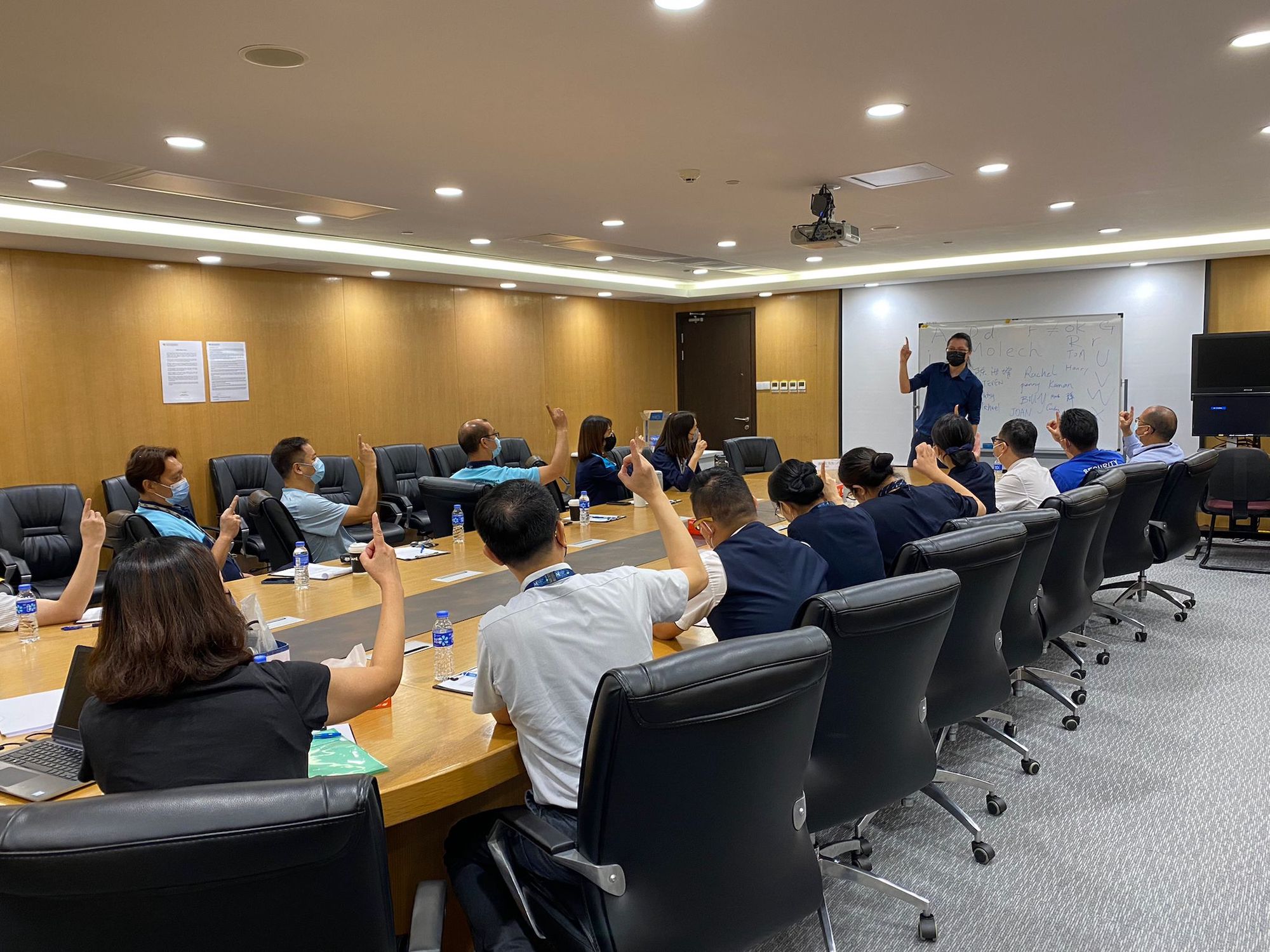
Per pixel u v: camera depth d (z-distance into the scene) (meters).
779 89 3.28
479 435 4.96
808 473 3.00
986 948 2.22
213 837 1.00
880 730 2.02
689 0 2.50
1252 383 6.97
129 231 5.50
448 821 2.12
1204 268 7.62
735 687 1.40
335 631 2.74
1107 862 2.62
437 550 4.09
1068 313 8.28
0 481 5.49
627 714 1.34
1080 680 4.05
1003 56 2.99
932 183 4.89
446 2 2.47
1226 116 3.70
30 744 1.88
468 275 7.62
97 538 2.99
